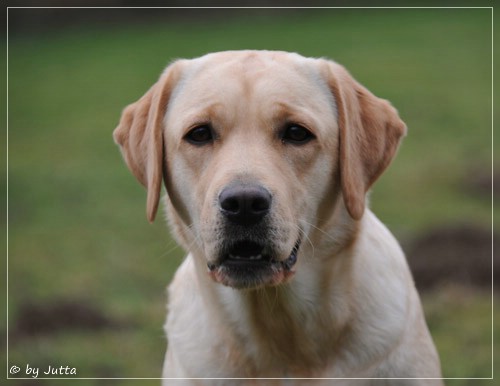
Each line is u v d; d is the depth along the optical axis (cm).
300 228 575
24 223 1656
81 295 1220
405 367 607
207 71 607
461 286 1131
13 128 2484
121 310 1156
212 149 580
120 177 1966
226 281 556
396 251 648
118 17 3784
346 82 621
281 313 596
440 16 3516
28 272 1365
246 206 535
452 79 2638
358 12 3666
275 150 571
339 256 598
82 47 3438
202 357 619
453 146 2003
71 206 1756
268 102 575
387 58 2914
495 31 3219
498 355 941
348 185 592
